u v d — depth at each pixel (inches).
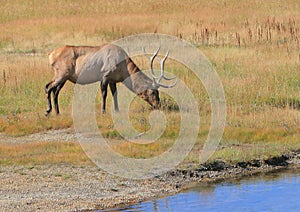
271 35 4212.6
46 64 3358.8
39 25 5108.3
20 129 2391.7
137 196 1772.9
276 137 2309.3
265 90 2819.9
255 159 2087.8
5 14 6033.5
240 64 3302.2
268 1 6328.7
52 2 6815.9
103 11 6289.4
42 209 1633.9
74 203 1689.2
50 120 2471.7
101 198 1738.4
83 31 4785.9
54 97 2588.6
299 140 2289.6
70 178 1882.4
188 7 6269.7
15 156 2066.9
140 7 6432.1
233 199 1763.0
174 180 1916.8
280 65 3245.6
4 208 1631.4
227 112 2551.7
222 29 4630.9
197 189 1852.9
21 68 3243.1
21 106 2701.8
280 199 1771.7
